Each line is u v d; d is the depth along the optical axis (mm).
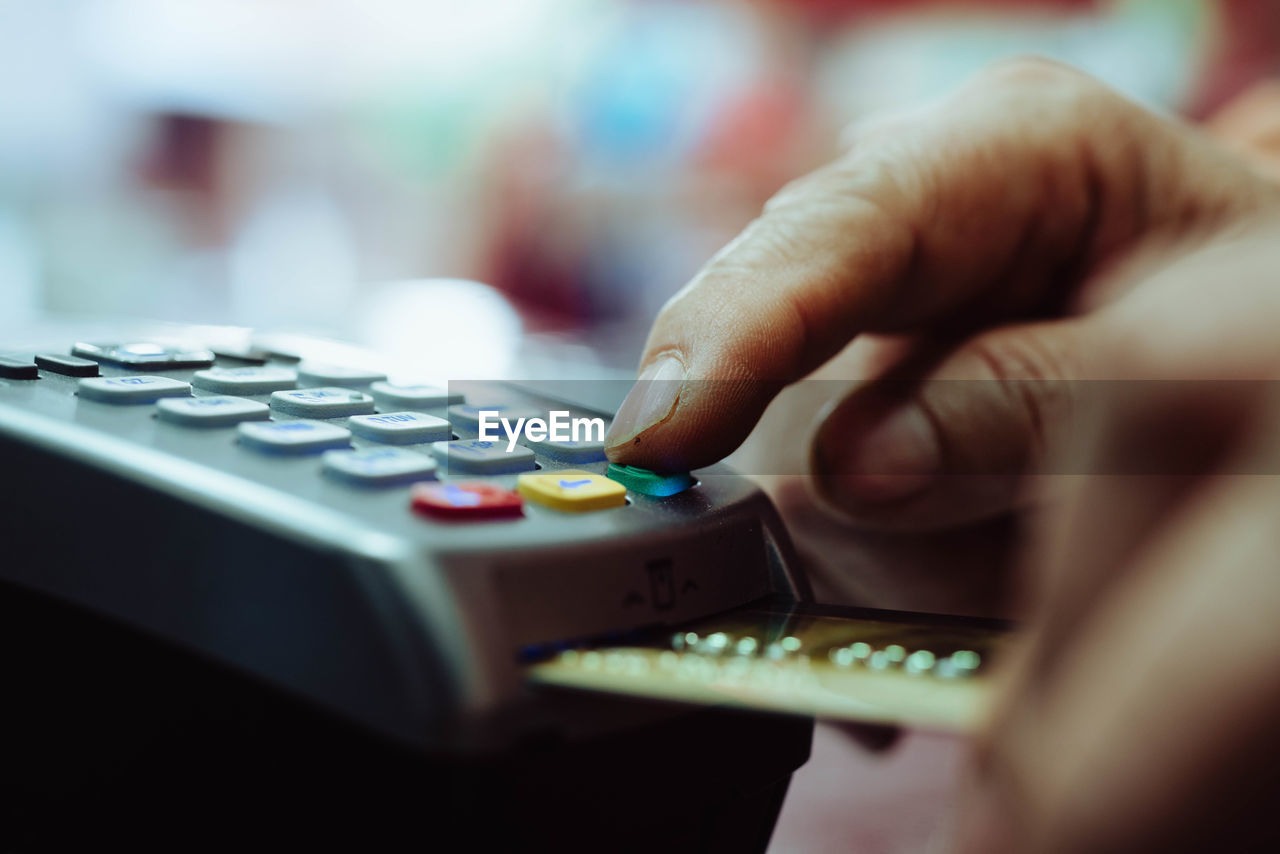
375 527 292
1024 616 197
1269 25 1541
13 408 373
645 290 1944
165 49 1947
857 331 508
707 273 454
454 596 276
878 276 490
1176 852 155
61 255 1674
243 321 1396
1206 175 559
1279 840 152
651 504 372
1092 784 159
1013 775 173
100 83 1891
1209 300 178
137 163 1940
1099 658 169
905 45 1933
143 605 316
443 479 342
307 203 2084
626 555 324
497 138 2098
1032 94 567
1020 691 180
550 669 288
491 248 2094
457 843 275
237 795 305
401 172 2203
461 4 2072
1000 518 589
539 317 1834
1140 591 168
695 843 338
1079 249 573
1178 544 167
